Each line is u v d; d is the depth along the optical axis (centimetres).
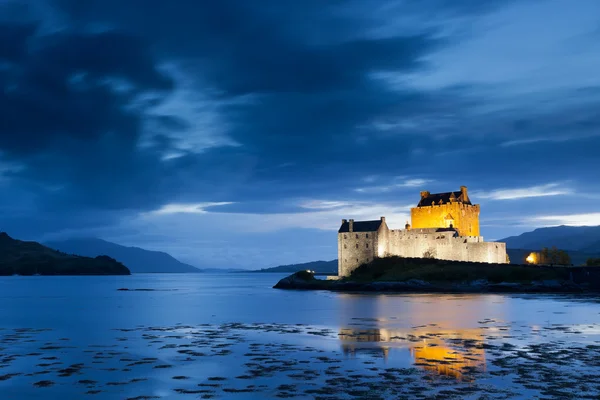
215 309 9712
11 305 11431
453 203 16875
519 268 14338
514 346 4875
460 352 4597
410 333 5841
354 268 16250
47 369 4131
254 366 4141
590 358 4288
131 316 8394
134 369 4103
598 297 11412
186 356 4584
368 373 3850
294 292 15912
